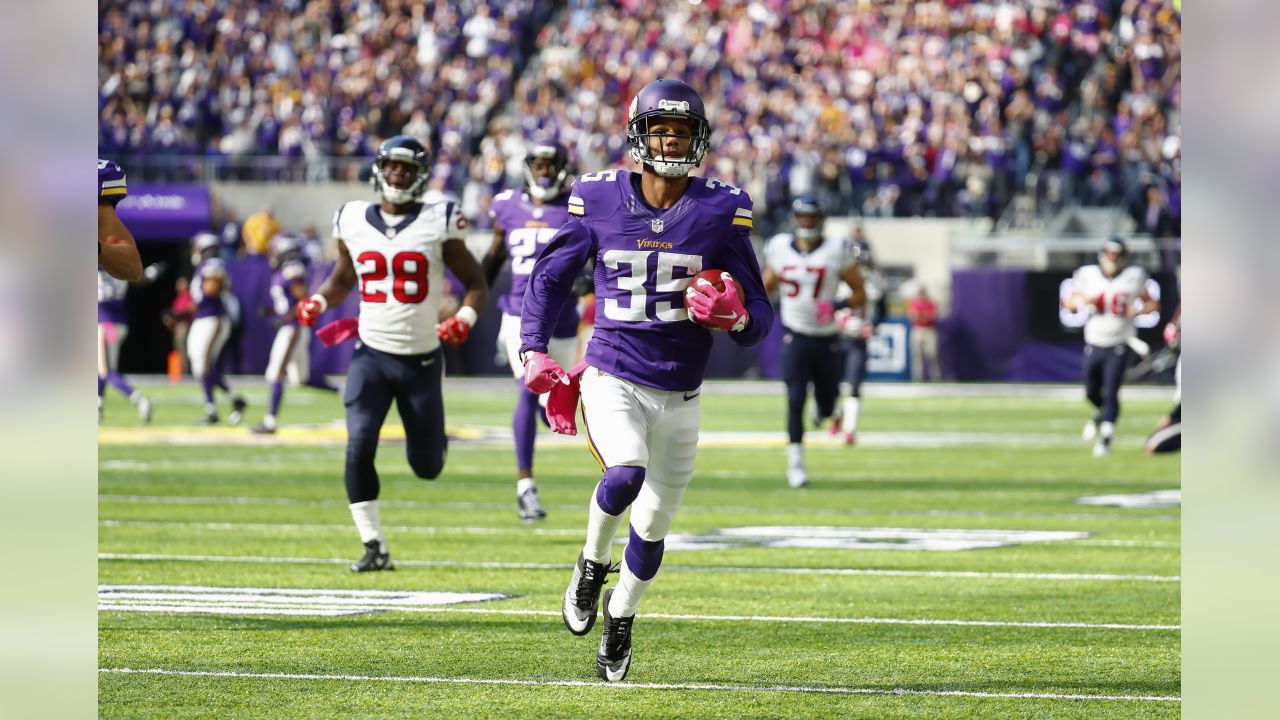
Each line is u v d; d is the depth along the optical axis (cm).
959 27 9350
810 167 8469
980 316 8150
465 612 1981
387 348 2283
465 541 2720
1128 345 4566
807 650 1750
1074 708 1462
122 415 5800
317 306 2286
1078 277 4581
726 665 1662
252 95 9094
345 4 9656
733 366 8394
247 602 2047
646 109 1488
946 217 8481
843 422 5438
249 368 8106
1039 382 8100
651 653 1730
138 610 1973
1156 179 8319
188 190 8294
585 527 2939
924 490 3656
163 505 3238
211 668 1617
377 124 9088
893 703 1479
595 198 1516
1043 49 9269
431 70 9400
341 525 2928
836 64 9338
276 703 1456
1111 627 1911
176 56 9244
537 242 2862
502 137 8812
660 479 1525
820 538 2800
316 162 8575
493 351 8212
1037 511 3250
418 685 1544
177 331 7594
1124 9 9194
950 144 8512
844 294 4778
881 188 8481
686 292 1453
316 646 1742
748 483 3812
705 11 9681
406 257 2264
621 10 9806
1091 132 8594
